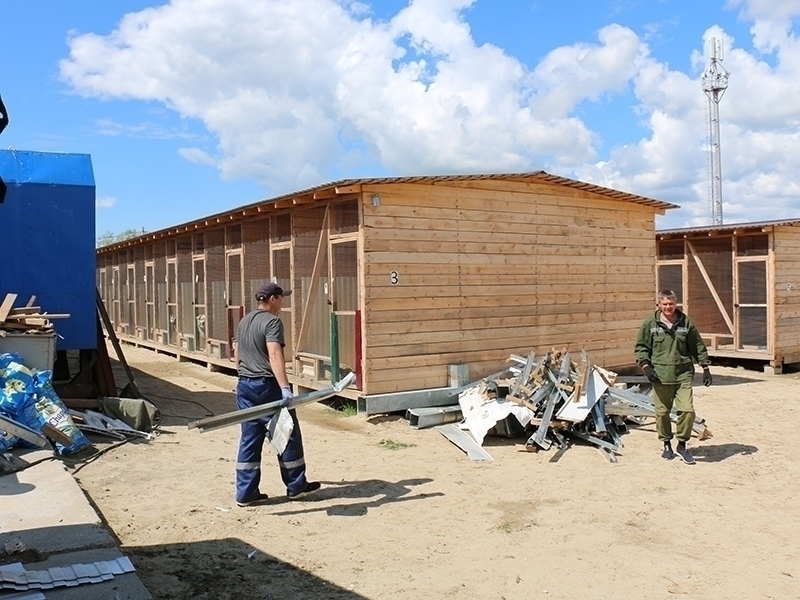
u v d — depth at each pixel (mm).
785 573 4848
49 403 7594
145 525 5602
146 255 20297
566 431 8820
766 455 8031
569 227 11969
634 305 13047
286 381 6047
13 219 9555
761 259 15602
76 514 5129
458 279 10500
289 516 5902
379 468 7453
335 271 10414
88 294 9922
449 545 5316
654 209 13414
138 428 8898
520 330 11227
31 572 4105
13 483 5867
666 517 5980
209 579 4613
